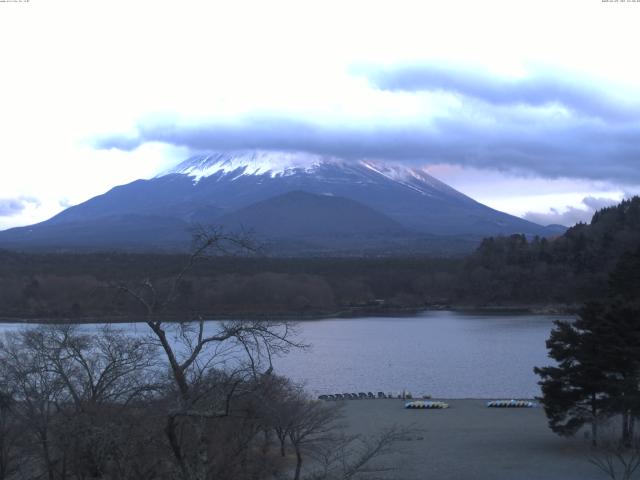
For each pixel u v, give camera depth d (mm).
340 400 62250
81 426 21375
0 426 28969
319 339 119000
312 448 34750
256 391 19922
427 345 110250
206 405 17812
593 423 41156
